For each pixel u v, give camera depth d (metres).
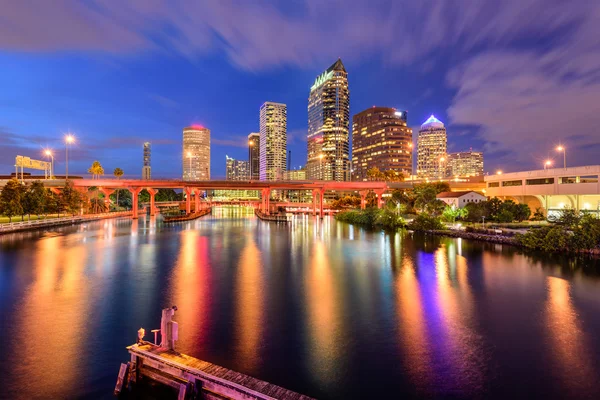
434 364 17.14
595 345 19.23
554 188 91.62
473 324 22.28
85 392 14.64
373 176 180.38
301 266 40.50
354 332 20.88
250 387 12.73
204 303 26.22
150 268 38.94
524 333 20.88
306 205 192.38
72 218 99.12
